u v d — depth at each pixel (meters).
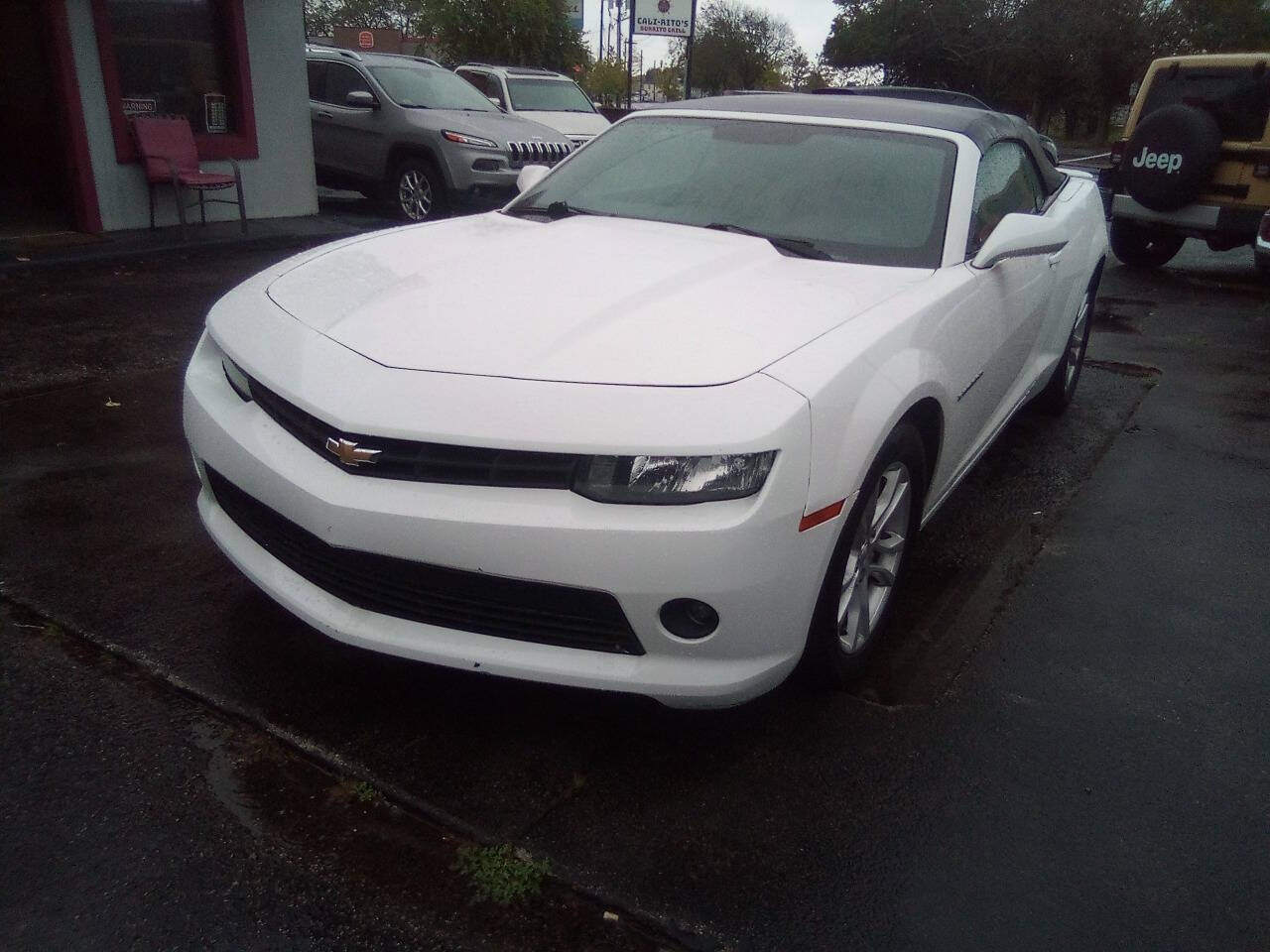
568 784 2.52
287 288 3.03
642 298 2.78
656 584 2.29
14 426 4.58
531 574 2.30
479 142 10.82
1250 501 4.59
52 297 7.01
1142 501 4.54
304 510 2.45
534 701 2.83
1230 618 3.54
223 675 2.85
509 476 2.31
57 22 8.37
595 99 32.72
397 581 2.46
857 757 2.70
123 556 3.46
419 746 2.62
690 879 2.26
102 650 2.93
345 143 11.58
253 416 2.70
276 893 2.15
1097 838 2.46
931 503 3.43
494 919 2.12
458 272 2.99
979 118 4.09
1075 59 39.06
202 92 9.75
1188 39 44.69
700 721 2.80
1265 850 2.45
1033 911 2.23
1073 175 5.84
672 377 2.38
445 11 21.45
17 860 2.19
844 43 41.72
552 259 3.12
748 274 3.07
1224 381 6.59
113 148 8.95
